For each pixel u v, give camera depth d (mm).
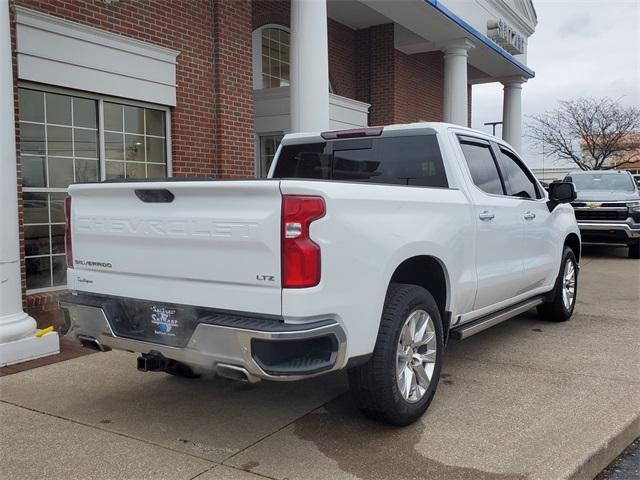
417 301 3945
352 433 3875
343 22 14266
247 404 4410
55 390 4703
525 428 3895
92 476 3350
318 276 3209
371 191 3631
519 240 5570
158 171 8289
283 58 13086
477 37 13602
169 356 3596
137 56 7707
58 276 7312
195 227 3441
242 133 9156
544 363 5312
